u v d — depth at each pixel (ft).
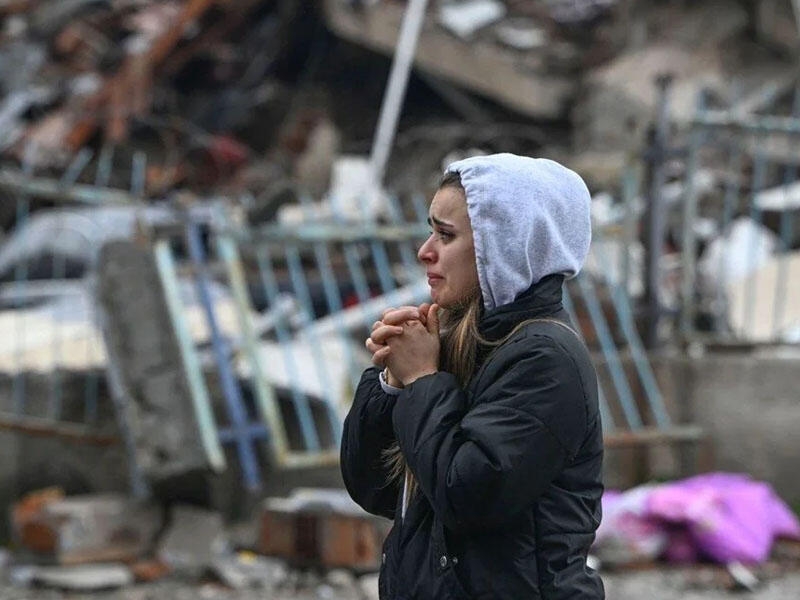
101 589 27.84
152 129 66.03
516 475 10.75
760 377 33.58
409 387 11.41
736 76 61.52
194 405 29.25
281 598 27.20
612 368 33.53
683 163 36.22
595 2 66.95
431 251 11.85
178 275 31.09
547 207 11.51
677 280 42.42
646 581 28.63
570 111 64.18
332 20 68.28
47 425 31.53
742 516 30.35
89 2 75.10
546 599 10.97
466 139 65.10
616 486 33.78
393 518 12.69
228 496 31.17
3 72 70.49
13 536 30.78
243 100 69.46
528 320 11.50
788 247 48.55
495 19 66.59
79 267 44.80
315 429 31.94
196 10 68.54
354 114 70.59
